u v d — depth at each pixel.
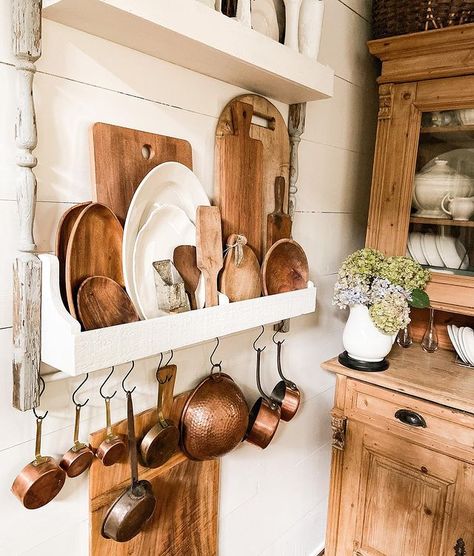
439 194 1.53
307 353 1.65
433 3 1.37
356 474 1.60
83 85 0.86
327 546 1.72
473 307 1.45
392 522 1.54
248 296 1.14
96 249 0.84
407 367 1.55
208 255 0.99
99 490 0.99
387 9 1.46
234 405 1.21
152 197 0.94
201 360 1.22
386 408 1.49
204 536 1.29
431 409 1.40
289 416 1.44
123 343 0.79
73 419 0.94
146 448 1.03
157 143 0.96
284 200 1.33
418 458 1.45
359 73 1.68
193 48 0.89
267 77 1.06
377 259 1.47
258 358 1.35
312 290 1.27
